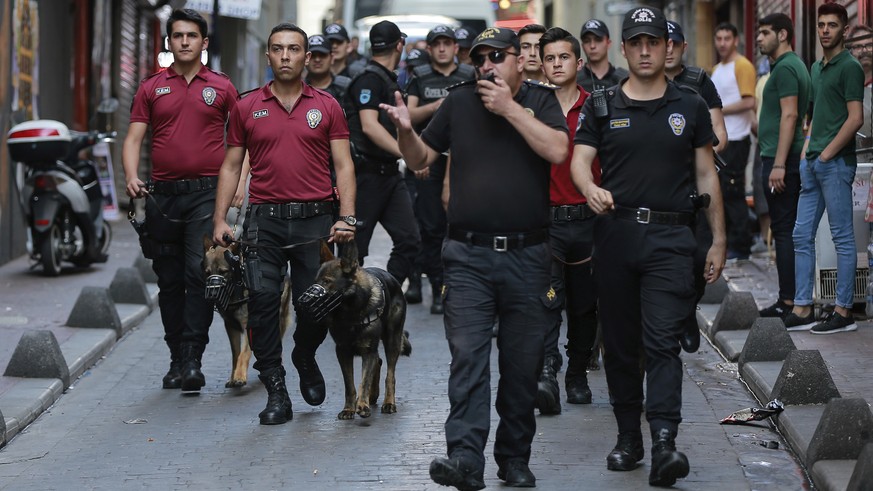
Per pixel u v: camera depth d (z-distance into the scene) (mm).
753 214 26812
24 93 27828
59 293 21750
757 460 11195
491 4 46344
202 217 14422
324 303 12000
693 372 15188
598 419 12828
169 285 14883
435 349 17078
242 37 62594
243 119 13000
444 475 9391
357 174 17422
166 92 14398
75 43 34469
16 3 27000
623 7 44188
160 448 12016
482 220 9906
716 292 19750
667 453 10039
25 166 25234
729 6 40750
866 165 17453
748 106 23625
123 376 15711
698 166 10609
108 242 25922
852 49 18406
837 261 16531
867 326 17031
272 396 13008
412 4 46438
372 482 10648
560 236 13352
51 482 10883
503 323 10094
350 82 17406
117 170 39781
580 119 10633
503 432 10219
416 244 17906
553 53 13688
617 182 10477
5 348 16656
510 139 9914
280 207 12914
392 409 13320
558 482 10469
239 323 14719
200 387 14492
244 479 10820
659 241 10344
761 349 14688
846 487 9266
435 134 10109
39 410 13625
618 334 10664
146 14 45250
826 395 12438
